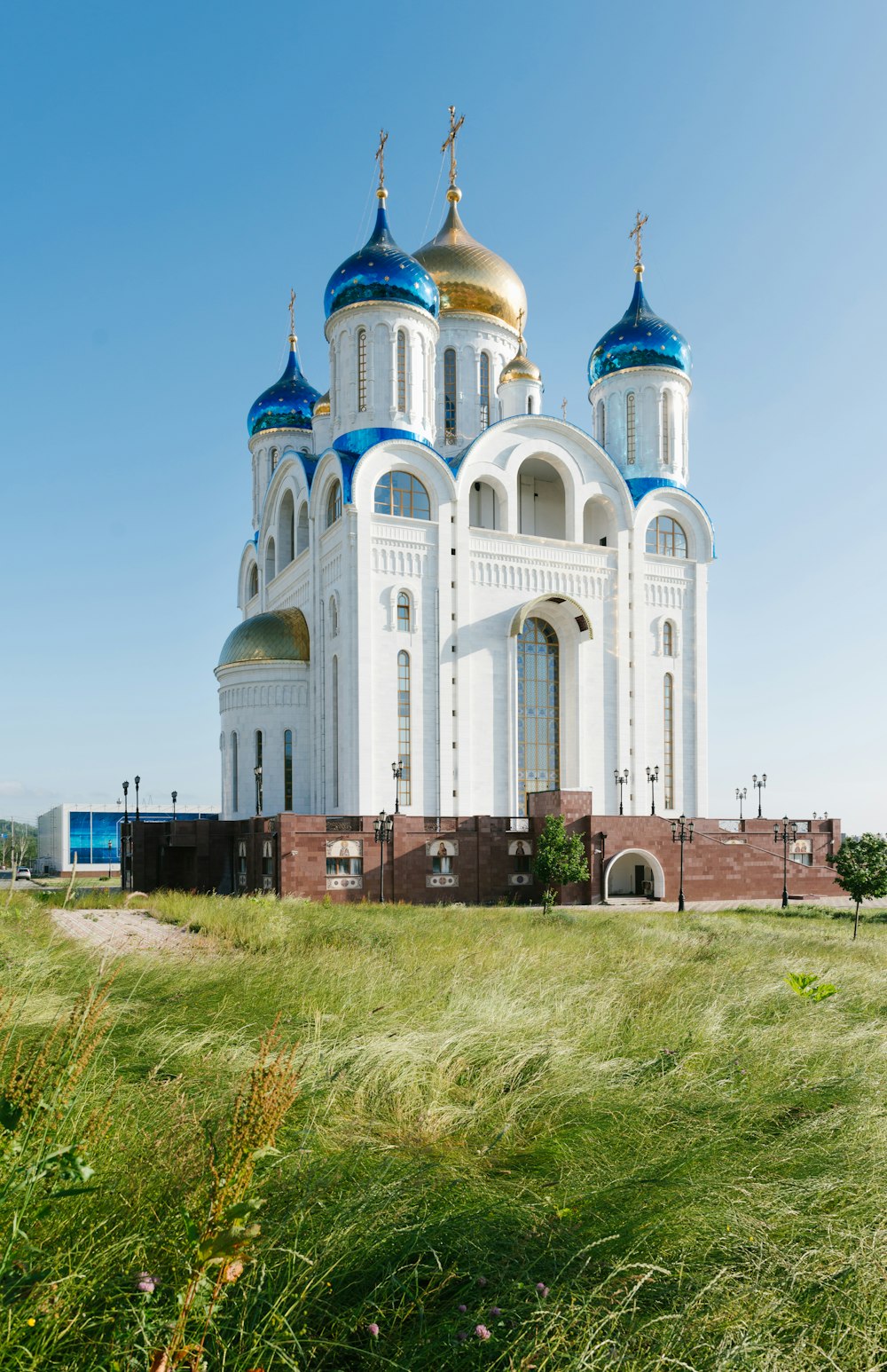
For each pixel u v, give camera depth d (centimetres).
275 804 5181
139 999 1103
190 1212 444
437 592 5000
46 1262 420
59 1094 479
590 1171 618
